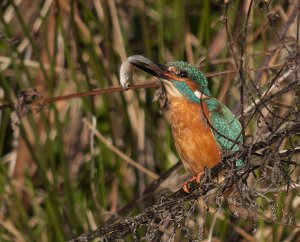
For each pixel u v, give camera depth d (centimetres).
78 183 1313
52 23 1334
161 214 789
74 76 1211
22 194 1345
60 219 1201
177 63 989
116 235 806
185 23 1281
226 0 963
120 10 1403
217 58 1288
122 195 1276
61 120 1321
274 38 1107
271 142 759
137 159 1277
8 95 1216
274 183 759
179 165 1150
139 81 1253
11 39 918
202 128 945
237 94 1045
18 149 1355
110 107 1316
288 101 1038
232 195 807
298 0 1044
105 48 1330
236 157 772
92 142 1239
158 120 1313
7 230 1281
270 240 1153
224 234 1120
